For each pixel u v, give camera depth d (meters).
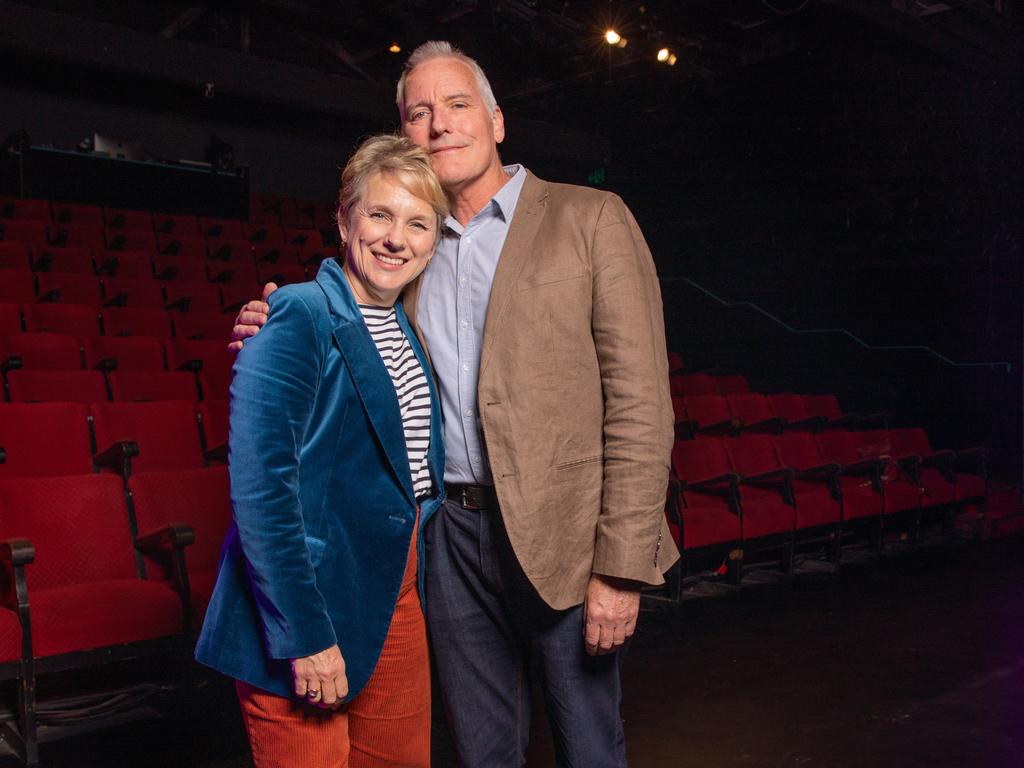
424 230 1.00
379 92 7.23
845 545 4.09
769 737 1.86
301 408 0.91
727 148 6.39
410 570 1.04
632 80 7.02
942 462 4.37
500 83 7.74
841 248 5.76
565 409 1.03
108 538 2.09
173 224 5.80
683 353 6.62
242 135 7.33
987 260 5.14
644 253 1.09
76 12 6.86
